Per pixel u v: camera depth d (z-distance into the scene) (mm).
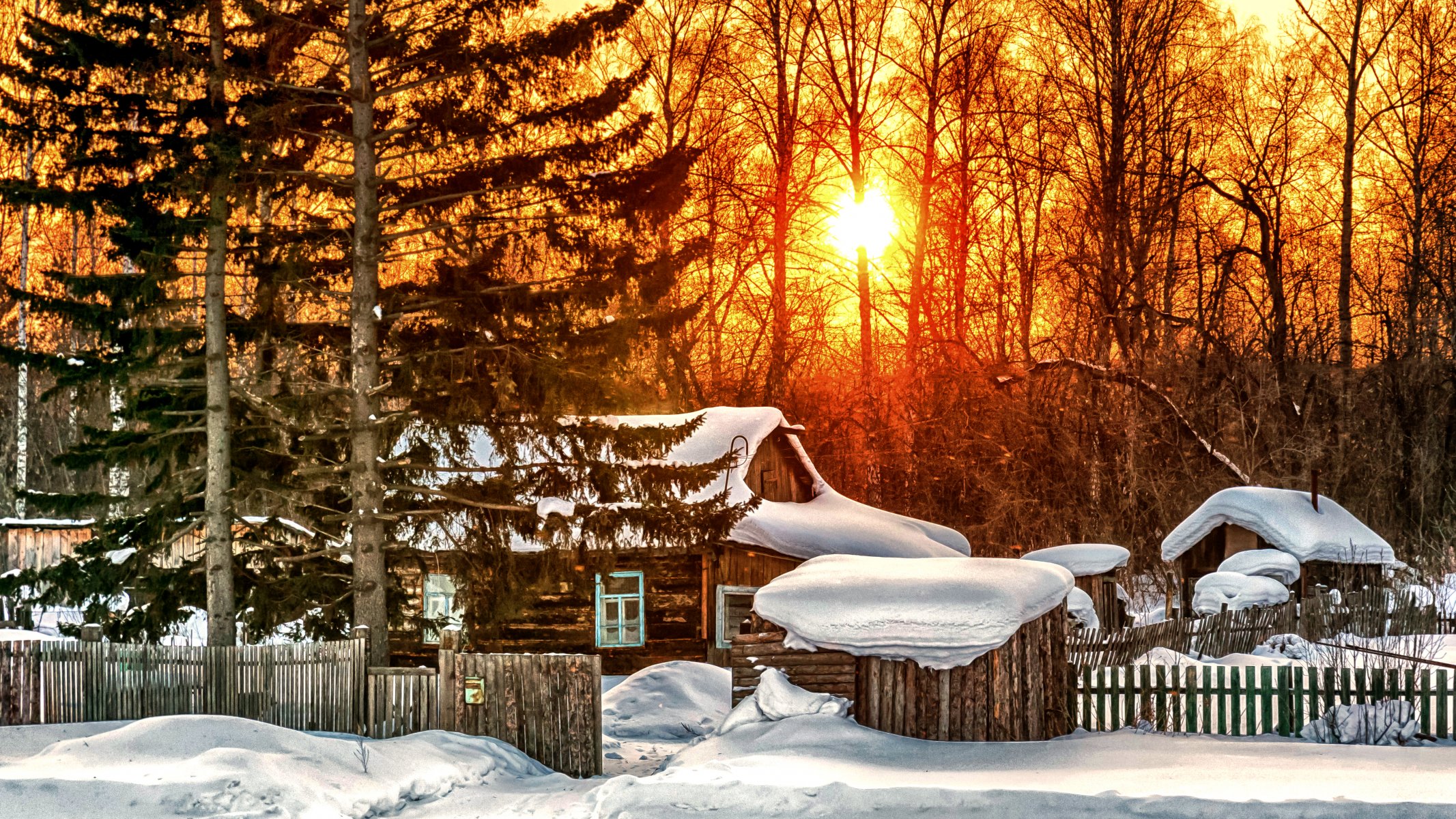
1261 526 31312
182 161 17703
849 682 16125
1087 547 28172
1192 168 42438
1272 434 42312
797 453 30172
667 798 12898
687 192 18797
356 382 18406
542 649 25641
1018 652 15758
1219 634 24141
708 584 25859
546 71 18234
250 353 21953
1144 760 14047
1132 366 41625
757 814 12492
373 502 18562
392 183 18734
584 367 18312
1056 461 41188
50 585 20047
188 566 19828
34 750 14875
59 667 16609
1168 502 39906
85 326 18266
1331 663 17125
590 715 15625
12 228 43344
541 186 18453
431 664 25094
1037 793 12234
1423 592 33000
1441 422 42312
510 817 12914
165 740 13781
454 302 18047
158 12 18281
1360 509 41719
